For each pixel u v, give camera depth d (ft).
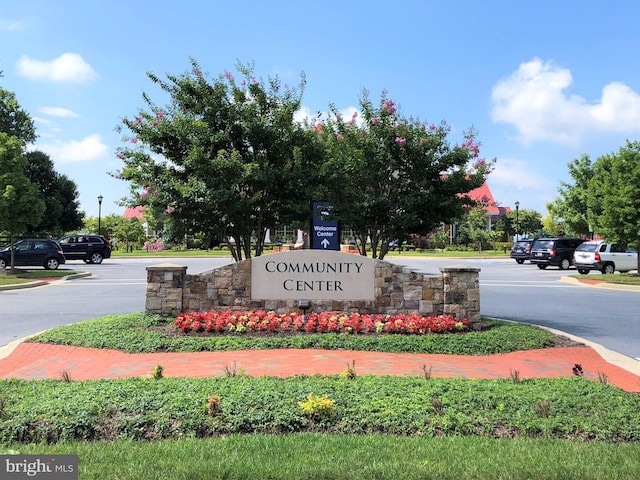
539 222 218.59
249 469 12.53
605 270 86.07
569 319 40.75
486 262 121.80
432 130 39.99
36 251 89.35
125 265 104.42
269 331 31.91
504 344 29.45
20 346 28.91
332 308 35.60
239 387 18.98
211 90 38.52
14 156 73.77
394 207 39.83
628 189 69.62
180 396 17.71
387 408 16.99
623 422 16.20
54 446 14.35
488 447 14.34
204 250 162.81
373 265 35.76
